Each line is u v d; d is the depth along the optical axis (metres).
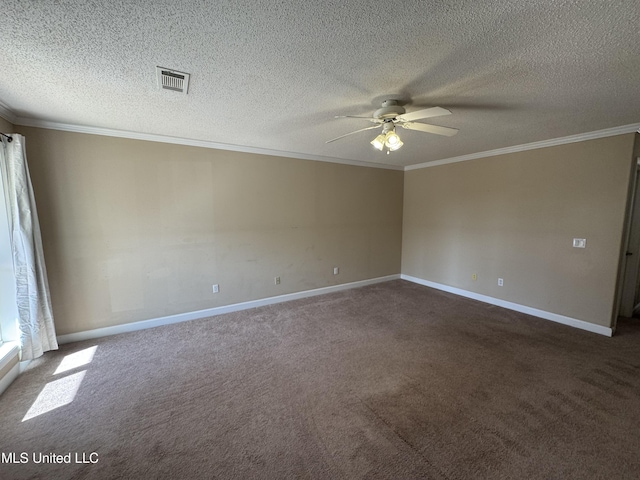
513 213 3.94
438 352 2.81
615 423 1.86
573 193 3.35
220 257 3.83
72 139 2.92
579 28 1.34
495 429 1.82
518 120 2.72
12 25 1.30
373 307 4.14
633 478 1.48
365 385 2.29
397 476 1.50
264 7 1.22
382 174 5.34
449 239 4.84
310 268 4.64
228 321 3.62
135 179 3.24
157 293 3.46
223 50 1.55
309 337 3.15
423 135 3.27
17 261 2.48
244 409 2.02
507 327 3.40
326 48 1.53
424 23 1.32
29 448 1.68
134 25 1.33
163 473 1.52
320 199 4.64
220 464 1.58
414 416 1.94
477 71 1.77
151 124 2.88
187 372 2.48
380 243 5.46
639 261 3.70
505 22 1.31
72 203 2.97
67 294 3.01
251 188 3.98
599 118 2.66
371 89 2.03
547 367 2.53
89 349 2.89
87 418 1.93
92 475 1.51
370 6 1.21
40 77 1.86
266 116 2.62
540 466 1.55
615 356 2.71
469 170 4.46
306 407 2.04
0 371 2.19
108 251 3.17
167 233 3.46
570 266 3.42
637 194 3.53
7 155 2.45
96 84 1.96
